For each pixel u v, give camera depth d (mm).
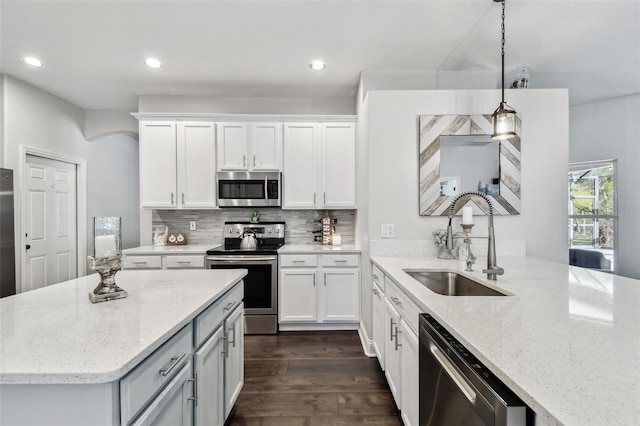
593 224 3764
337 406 1937
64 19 2168
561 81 3168
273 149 3400
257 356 2619
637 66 2855
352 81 3209
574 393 597
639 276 3453
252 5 2035
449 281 2074
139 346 868
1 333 959
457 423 914
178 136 3369
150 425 915
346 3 2021
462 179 2625
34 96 3309
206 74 3039
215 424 1457
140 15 2129
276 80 3180
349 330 3203
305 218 3748
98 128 4035
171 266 3121
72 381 730
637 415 524
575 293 1400
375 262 2383
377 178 2650
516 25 2242
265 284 3119
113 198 4656
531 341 859
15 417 763
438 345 1064
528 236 2635
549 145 2629
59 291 1462
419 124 2627
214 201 3393
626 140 3523
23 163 3184
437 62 2805
